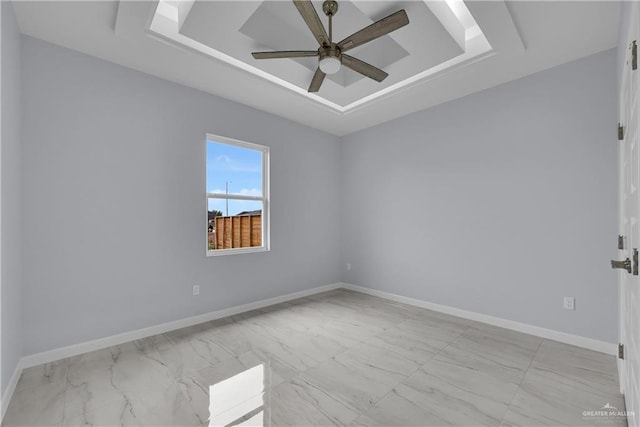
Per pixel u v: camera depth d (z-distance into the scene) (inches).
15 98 85.0
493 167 127.3
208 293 133.9
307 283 176.7
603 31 91.0
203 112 132.5
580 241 105.9
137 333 112.8
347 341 111.0
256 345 107.7
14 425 66.8
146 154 116.3
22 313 90.6
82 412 70.9
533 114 116.5
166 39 96.1
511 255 122.3
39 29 90.5
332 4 87.6
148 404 73.9
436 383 82.9
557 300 110.7
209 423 67.1
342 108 159.0
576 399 75.4
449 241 142.3
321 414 70.1
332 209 191.5
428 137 150.5
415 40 101.7
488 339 112.1
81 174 102.0
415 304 155.9
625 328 74.8
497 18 85.0
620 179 83.5
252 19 101.5
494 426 66.1
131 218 112.5
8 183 78.5
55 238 97.0
